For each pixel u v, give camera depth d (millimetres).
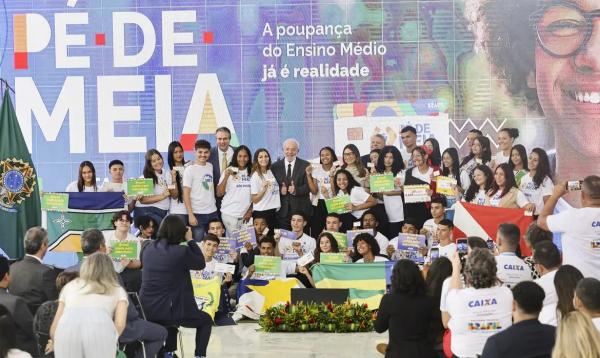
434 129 15242
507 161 15133
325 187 14375
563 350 5184
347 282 12789
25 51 15688
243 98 15516
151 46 15578
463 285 8031
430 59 15258
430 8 15250
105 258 7590
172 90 15586
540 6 15109
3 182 12461
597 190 8789
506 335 6062
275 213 14453
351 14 15336
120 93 15617
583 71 15055
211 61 15539
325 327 12086
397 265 7801
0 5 15719
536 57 15125
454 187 13695
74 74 15648
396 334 7703
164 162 15609
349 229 14312
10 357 5980
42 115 15680
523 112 15148
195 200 14266
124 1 15602
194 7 15547
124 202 13977
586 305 6086
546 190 14805
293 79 15445
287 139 15336
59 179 15695
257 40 15477
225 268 12766
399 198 14375
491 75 15188
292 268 13359
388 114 15297
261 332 12125
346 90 15359
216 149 14734
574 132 15078
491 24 15180
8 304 7484
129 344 8875
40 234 8688
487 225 12867
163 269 9281
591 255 8758
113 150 15625
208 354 10688
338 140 15367
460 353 7031
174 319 9289
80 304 7398
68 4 15648
